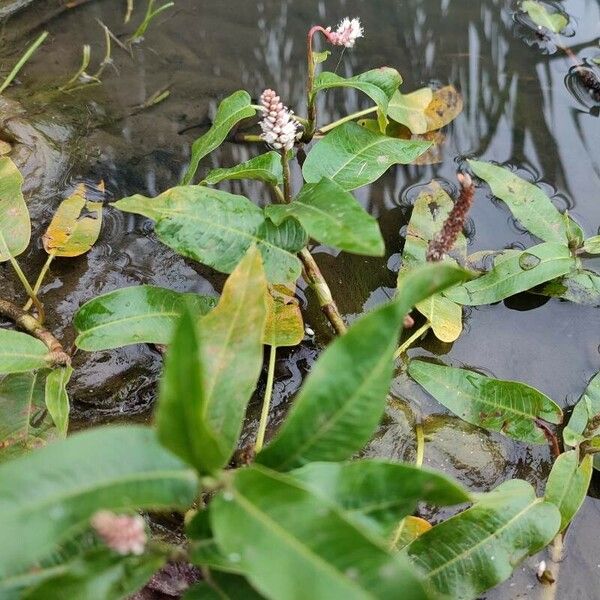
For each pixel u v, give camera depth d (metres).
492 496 0.49
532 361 0.57
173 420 0.38
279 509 0.38
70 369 0.51
